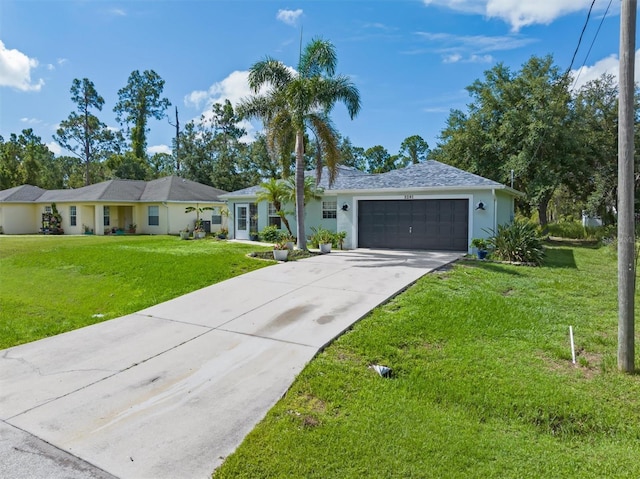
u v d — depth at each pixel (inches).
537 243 485.1
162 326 247.9
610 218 967.6
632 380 171.2
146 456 120.0
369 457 118.7
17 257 587.2
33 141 1824.6
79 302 359.3
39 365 190.9
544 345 206.5
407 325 230.5
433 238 583.5
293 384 165.6
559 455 122.7
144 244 692.1
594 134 919.7
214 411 145.7
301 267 425.7
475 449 123.6
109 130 1924.2
